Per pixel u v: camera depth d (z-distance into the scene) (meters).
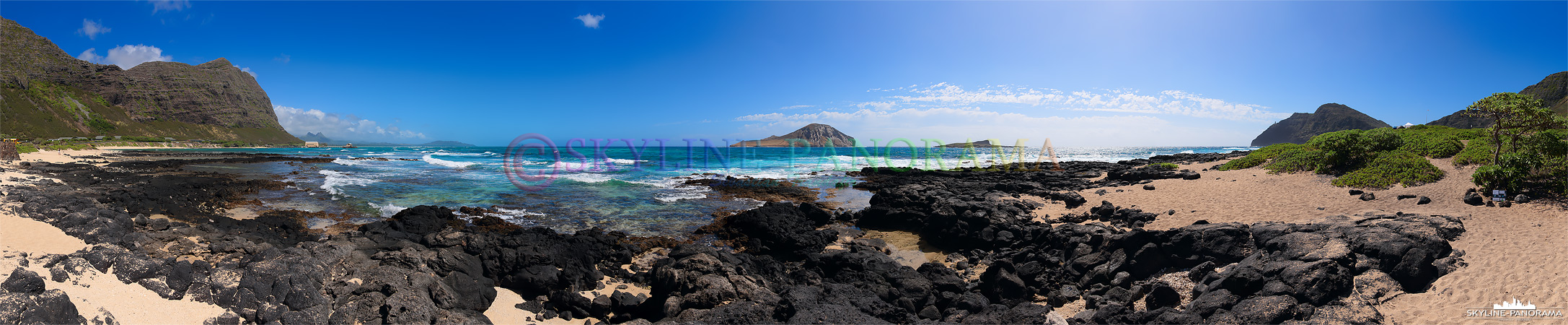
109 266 6.94
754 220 14.10
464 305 8.12
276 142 188.50
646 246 12.76
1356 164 17.02
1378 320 6.32
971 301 8.24
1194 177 19.89
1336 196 14.28
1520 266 7.25
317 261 8.24
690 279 8.35
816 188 25.30
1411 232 8.26
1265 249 8.92
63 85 149.75
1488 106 14.94
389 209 16.86
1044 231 12.28
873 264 10.33
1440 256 7.76
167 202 16.56
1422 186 13.91
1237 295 7.44
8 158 33.56
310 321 6.58
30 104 126.38
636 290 9.53
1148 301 8.30
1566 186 11.11
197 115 174.00
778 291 8.78
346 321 6.80
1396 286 7.21
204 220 14.04
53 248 8.34
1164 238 9.80
